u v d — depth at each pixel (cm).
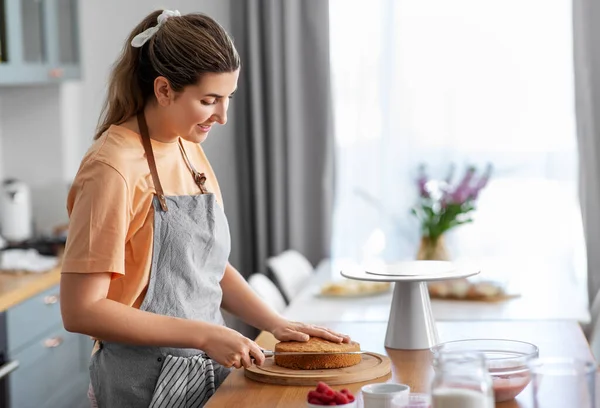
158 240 204
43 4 400
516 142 460
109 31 475
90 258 188
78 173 197
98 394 212
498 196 462
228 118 475
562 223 458
